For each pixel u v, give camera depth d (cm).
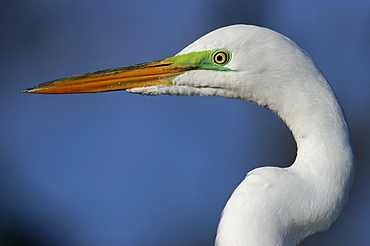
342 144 333
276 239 332
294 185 332
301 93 334
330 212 332
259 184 333
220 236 333
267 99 336
